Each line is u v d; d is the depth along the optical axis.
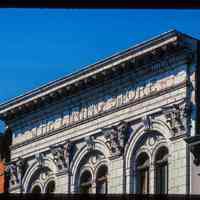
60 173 42.28
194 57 35.53
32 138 45.09
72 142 41.88
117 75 38.81
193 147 34.03
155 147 36.41
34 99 44.28
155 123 36.59
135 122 37.78
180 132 35.00
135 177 37.28
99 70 39.31
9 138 47.41
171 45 35.34
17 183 45.72
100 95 40.28
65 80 41.66
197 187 33.69
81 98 41.59
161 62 36.53
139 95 37.75
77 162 41.38
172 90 35.84
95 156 40.31
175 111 35.34
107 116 39.53
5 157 47.25
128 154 37.88
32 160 45.00
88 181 40.66
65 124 42.62
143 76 37.59
